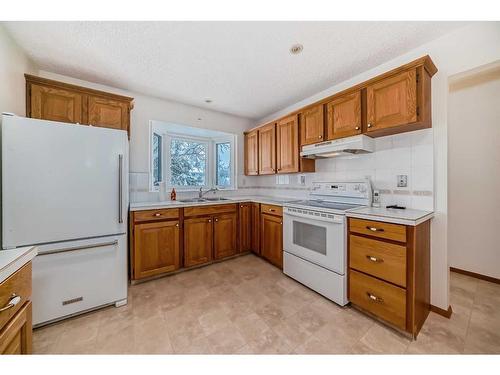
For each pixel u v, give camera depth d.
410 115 1.57
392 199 1.95
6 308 0.83
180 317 1.67
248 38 1.63
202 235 2.67
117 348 1.34
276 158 2.95
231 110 3.30
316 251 2.04
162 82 2.36
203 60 1.93
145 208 2.26
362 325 1.56
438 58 1.66
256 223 3.01
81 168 1.62
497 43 1.44
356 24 1.49
